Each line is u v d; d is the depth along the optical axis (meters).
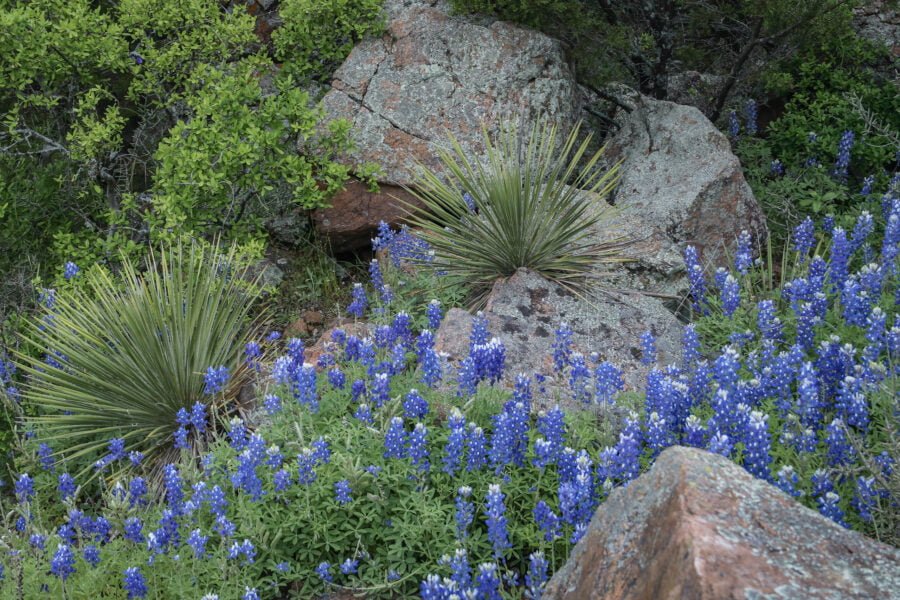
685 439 4.27
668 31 7.96
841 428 3.83
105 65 7.06
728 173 6.81
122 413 5.54
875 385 4.20
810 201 7.12
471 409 4.61
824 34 7.86
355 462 4.25
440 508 4.08
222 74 6.78
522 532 3.95
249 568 4.05
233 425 4.49
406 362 5.25
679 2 8.05
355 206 7.03
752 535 2.62
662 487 2.89
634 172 7.16
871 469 3.63
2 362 5.91
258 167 6.66
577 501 3.66
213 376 5.07
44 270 6.97
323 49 7.58
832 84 8.03
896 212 5.78
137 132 7.46
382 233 6.53
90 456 5.49
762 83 8.20
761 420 3.67
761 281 6.41
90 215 7.36
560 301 5.93
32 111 7.58
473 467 4.17
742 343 5.11
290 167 6.61
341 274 7.20
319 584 4.08
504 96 7.23
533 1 7.30
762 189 7.50
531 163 6.25
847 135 7.36
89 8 7.82
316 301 6.96
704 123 7.15
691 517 2.64
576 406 4.97
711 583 2.42
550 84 7.34
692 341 5.09
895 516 3.61
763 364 4.86
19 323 6.34
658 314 5.89
